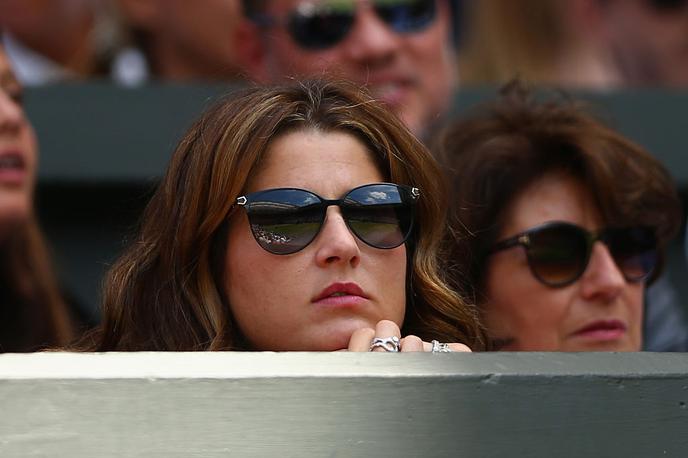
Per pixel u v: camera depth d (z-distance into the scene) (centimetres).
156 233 858
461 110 1596
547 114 1102
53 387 638
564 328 1047
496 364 671
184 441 639
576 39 1814
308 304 784
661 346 1236
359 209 799
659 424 668
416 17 1389
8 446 632
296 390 648
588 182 1061
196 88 1527
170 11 1557
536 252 1052
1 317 1260
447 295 877
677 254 1600
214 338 807
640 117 1661
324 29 1374
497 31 1783
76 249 1511
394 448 650
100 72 1638
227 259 812
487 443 656
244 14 1430
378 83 1372
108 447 636
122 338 848
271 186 806
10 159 1230
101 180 1522
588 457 661
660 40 1778
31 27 1620
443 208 880
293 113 827
